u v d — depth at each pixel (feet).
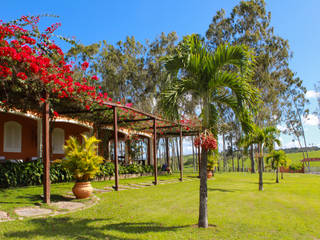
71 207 22.04
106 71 95.86
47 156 22.95
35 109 32.24
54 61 25.21
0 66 19.71
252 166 97.50
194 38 19.33
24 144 44.21
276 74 97.66
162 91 19.03
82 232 15.74
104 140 50.75
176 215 21.30
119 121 44.50
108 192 30.86
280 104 105.19
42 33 23.73
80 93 26.99
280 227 19.20
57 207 21.65
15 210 19.88
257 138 42.34
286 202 29.84
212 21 100.83
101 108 35.06
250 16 95.96
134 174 53.31
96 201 25.17
